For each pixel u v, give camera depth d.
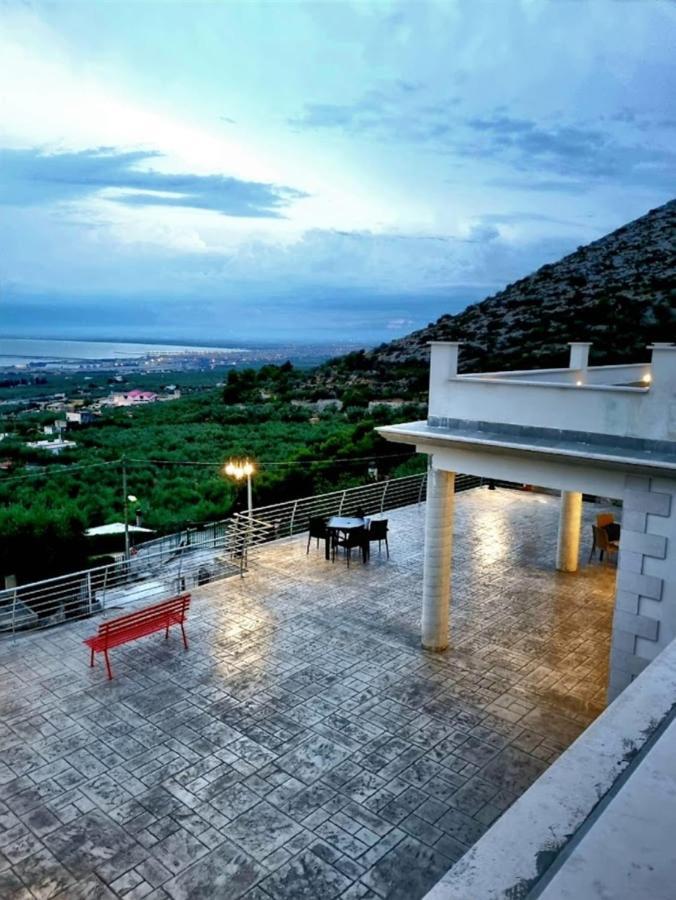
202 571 13.52
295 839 5.91
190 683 8.68
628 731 1.79
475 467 8.80
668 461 6.80
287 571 13.11
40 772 6.84
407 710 8.08
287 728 7.67
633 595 7.29
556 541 15.24
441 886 1.21
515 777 6.82
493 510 18.11
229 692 8.46
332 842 5.89
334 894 5.31
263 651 9.62
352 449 28.08
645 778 1.51
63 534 21.86
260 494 26.09
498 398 8.62
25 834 5.96
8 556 21.11
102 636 8.88
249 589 12.12
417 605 11.38
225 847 5.81
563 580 12.77
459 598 11.82
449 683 8.74
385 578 12.70
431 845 5.86
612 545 13.45
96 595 13.27
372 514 17.48
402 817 6.21
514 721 7.85
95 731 7.57
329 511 17.41
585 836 1.31
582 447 7.64
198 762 7.02
